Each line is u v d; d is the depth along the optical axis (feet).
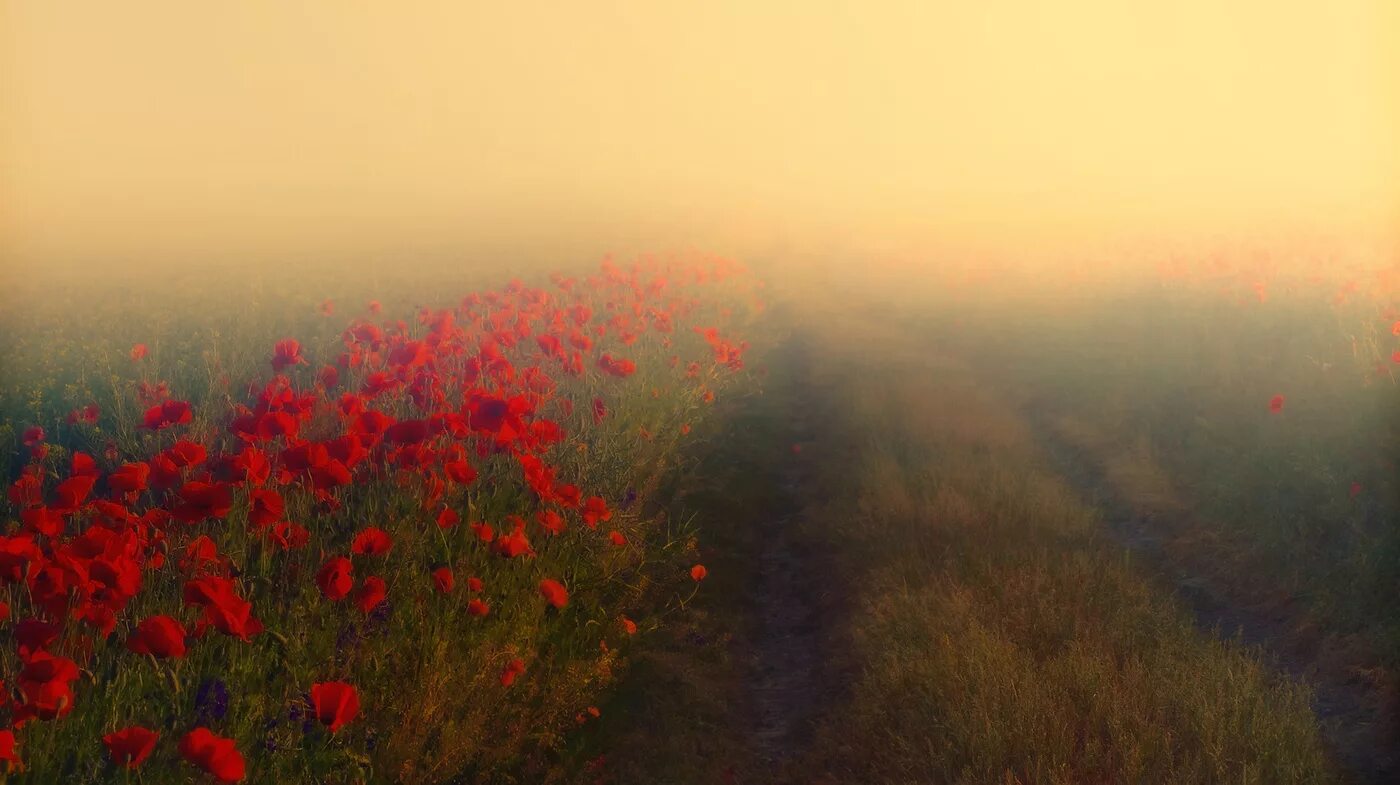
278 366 29.07
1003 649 19.99
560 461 27.22
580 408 32.50
